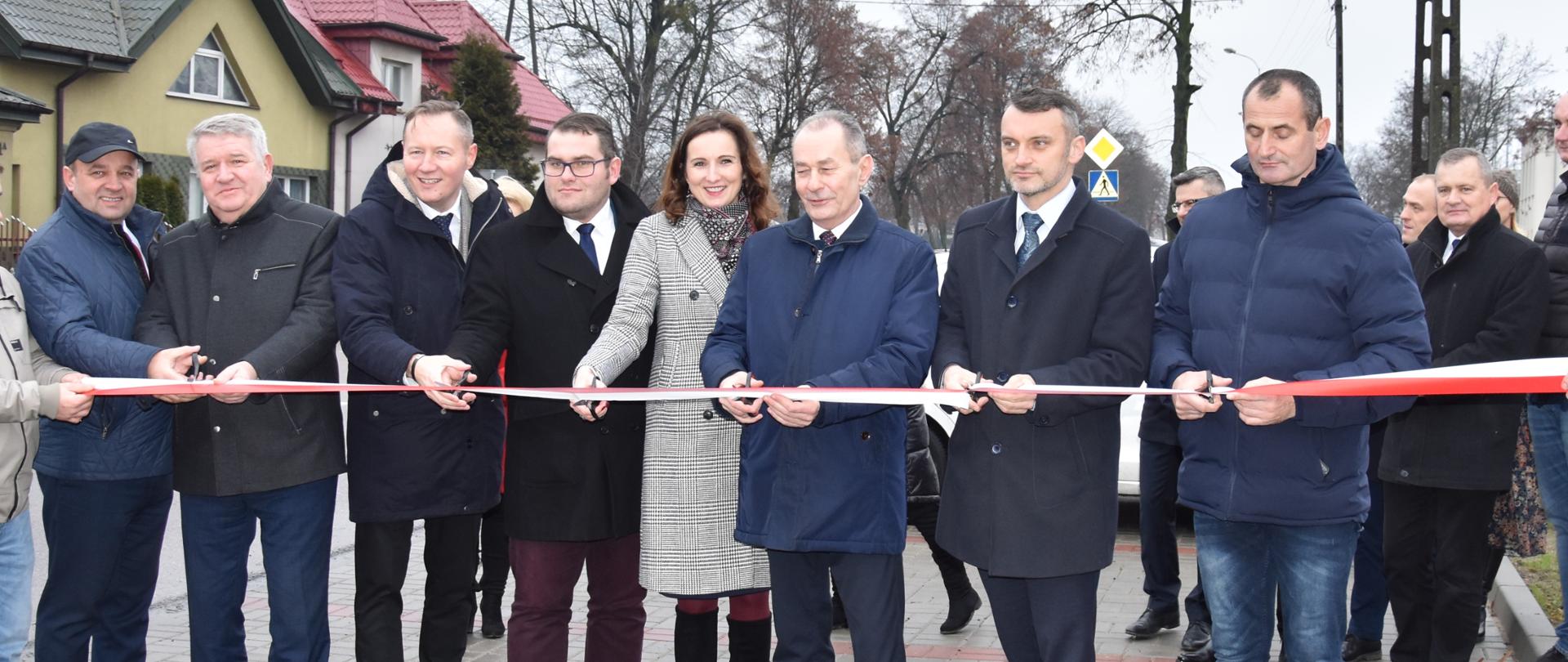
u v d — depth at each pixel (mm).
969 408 3451
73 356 3945
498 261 4148
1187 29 27578
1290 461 3500
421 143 4129
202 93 23375
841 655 5359
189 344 4102
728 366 3783
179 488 4129
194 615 4230
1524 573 6316
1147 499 5582
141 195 19516
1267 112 3438
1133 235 3598
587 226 4273
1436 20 17641
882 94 42625
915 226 52469
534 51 39281
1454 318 4609
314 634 4254
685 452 4070
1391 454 4660
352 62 28125
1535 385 3076
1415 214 5559
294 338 4035
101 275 4141
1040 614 3629
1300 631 3594
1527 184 44969
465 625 4480
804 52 38969
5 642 3691
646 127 35125
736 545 4102
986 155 45125
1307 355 3457
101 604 4383
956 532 3699
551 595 4148
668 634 5695
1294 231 3506
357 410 4219
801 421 3529
